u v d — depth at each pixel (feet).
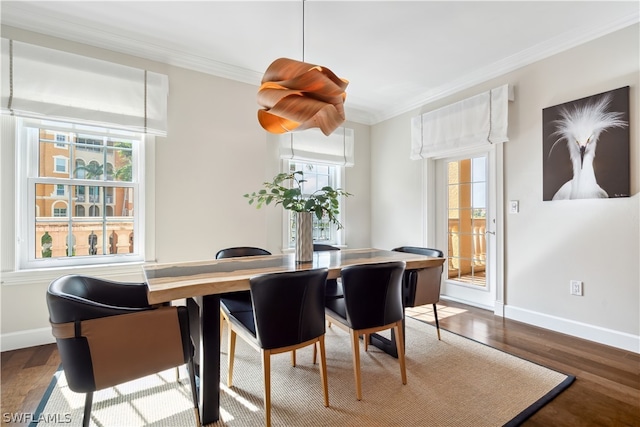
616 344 7.64
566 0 6.97
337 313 6.18
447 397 5.61
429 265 7.32
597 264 7.97
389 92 12.37
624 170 7.47
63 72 7.91
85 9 7.38
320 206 6.75
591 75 8.07
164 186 9.45
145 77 8.98
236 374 6.50
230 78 10.58
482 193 11.16
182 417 5.15
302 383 6.13
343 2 7.09
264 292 4.75
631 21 7.39
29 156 7.95
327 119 5.82
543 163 9.01
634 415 5.06
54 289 4.20
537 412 5.17
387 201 14.43
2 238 7.48
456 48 9.13
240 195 10.78
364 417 5.07
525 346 7.78
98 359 4.07
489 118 10.07
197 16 7.66
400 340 6.12
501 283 10.12
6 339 7.50
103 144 8.87
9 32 7.54
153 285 4.61
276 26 8.08
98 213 8.79
